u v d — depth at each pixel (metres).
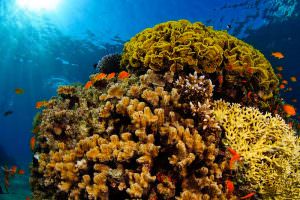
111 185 0.97
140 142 1.00
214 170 1.00
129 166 1.00
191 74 1.21
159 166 0.99
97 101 1.38
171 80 1.23
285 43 6.98
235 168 1.01
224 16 7.52
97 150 1.04
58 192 1.15
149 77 1.24
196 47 1.29
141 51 1.43
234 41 1.46
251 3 6.93
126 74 1.34
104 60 1.86
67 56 10.45
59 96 1.58
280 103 1.57
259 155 1.06
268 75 1.44
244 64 1.34
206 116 1.07
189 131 1.03
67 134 1.26
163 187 0.93
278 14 6.87
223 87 1.36
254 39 7.41
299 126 1.63
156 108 1.11
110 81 1.50
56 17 9.34
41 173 1.35
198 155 0.99
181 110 1.13
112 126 1.12
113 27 9.07
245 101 1.37
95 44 9.92
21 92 2.18
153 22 8.48
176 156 0.96
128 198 0.97
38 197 1.29
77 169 1.07
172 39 1.36
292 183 1.08
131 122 1.04
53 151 1.25
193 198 0.91
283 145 1.12
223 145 1.11
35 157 1.35
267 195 1.05
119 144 1.03
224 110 1.18
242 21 7.38
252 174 1.04
